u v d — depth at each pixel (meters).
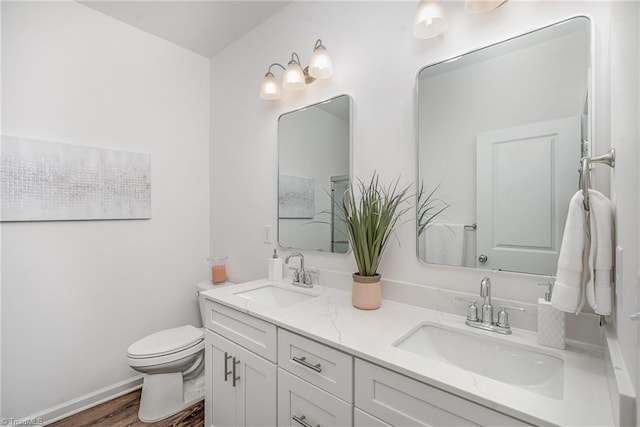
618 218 0.68
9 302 1.61
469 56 1.20
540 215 1.04
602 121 0.94
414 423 0.78
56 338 1.76
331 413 0.97
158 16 1.99
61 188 1.76
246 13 1.97
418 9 1.17
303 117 1.80
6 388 1.60
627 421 0.49
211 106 2.50
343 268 1.62
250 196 2.15
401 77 1.38
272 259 1.81
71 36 1.82
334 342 0.95
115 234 2.00
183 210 2.35
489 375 0.98
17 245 1.64
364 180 1.51
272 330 1.18
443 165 1.26
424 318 1.16
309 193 1.76
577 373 0.78
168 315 2.26
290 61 1.72
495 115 1.14
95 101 1.91
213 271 2.28
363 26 1.52
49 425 1.68
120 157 2.01
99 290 1.93
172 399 1.76
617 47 0.69
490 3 1.10
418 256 1.32
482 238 1.16
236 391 1.36
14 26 1.63
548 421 0.60
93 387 1.89
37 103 1.69
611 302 0.75
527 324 1.04
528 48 1.07
